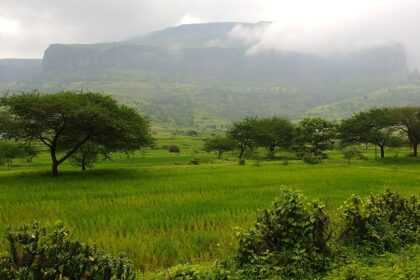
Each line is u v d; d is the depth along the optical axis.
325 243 10.68
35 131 38.34
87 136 40.81
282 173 41.31
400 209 13.73
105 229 15.26
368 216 12.28
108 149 46.69
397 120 71.81
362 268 9.55
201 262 11.42
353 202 12.64
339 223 12.62
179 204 21.34
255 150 94.25
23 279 6.47
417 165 57.62
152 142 45.81
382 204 13.70
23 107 36.16
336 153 102.19
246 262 10.36
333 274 9.34
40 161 81.31
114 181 33.81
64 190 27.84
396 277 8.73
